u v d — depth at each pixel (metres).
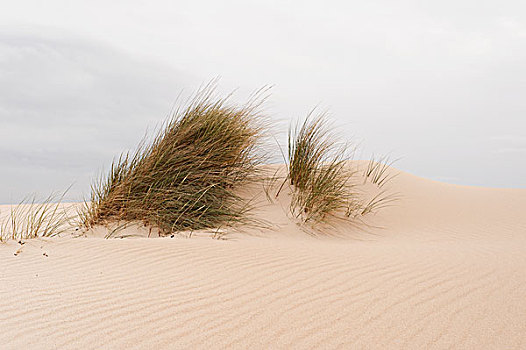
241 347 2.70
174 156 6.85
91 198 6.63
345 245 5.39
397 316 3.09
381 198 8.02
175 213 6.41
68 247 4.69
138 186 6.59
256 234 6.03
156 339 2.79
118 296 3.46
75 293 3.53
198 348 2.69
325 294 3.46
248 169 7.64
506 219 7.34
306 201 6.88
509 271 3.97
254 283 3.69
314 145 7.55
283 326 2.95
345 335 2.83
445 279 3.78
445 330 2.89
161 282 3.73
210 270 4.00
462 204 8.23
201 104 7.68
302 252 4.61
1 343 2.76
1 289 3.61
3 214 7.75
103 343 2.75
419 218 7.44
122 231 6.23
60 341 2.78
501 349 2.67
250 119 7.85
